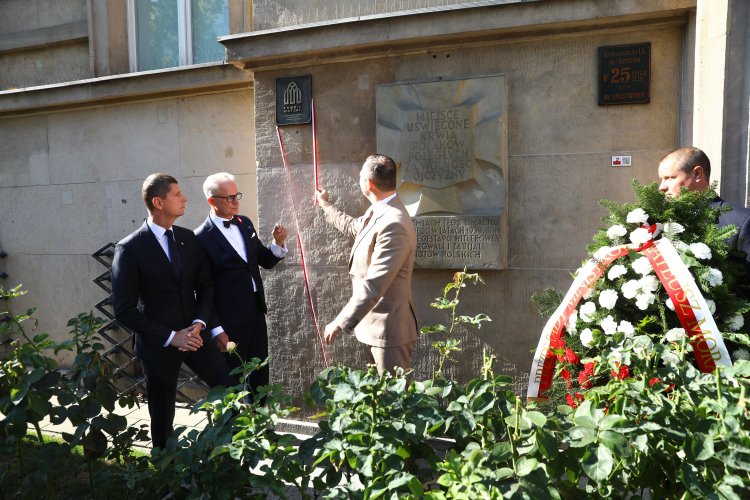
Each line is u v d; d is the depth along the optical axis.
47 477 1.94
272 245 3.43
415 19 3.07
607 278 1.99
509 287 3.12
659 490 1.35
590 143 2.94
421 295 3.31
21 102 4.55
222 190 3.19
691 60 2.68
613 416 1.27
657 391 1.37
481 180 3.10
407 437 1.42
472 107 3.06
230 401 1.67
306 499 1.50
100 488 1.84
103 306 4.54
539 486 1.19
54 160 4.66
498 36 3.03
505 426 1.43
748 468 1.12
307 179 3.50
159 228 2.79
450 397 1.48
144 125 4.34
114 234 4.50
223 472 1.58
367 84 3.33
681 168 2.26
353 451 1.34
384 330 2.64
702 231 1.94
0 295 2.07
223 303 3.16
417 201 3.23
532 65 3.01
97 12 4.48
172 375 2.79
